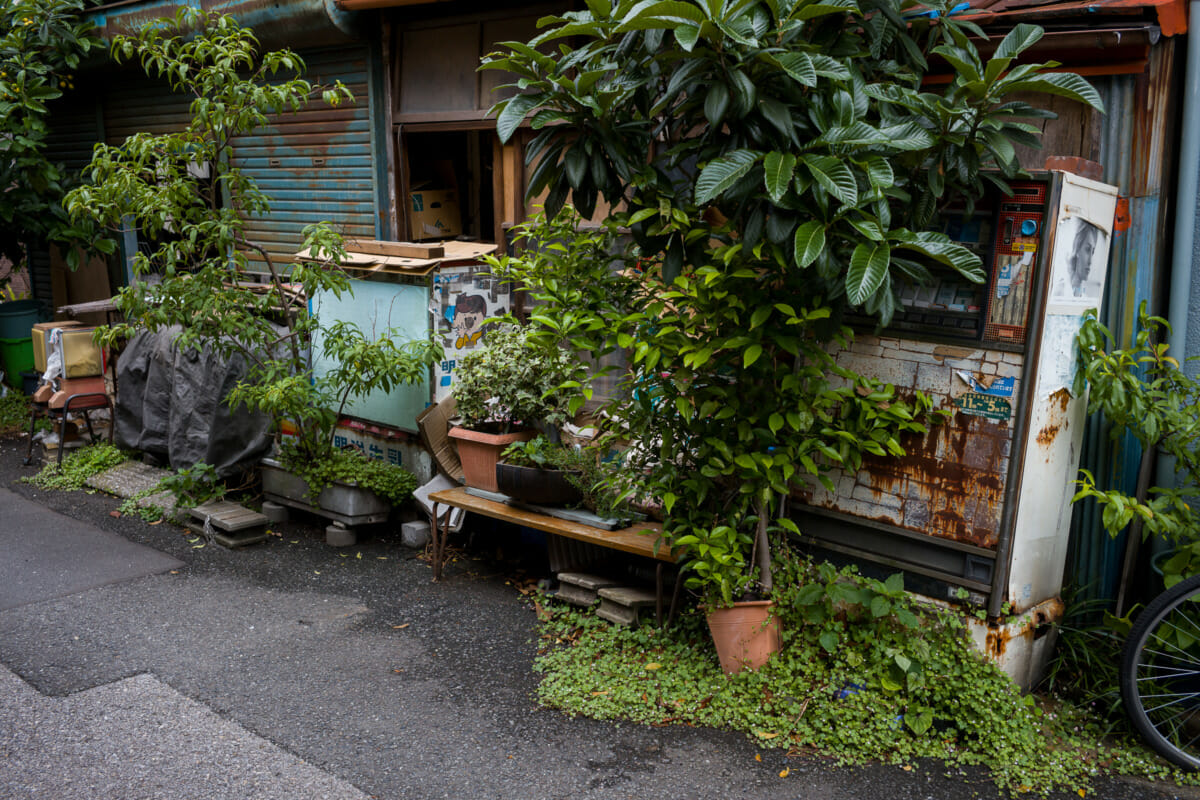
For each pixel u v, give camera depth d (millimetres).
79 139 10672
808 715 3979
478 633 4941
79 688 4371
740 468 4133
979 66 3891
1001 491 3926
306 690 4348
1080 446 4344
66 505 7195
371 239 7570
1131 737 3955
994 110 3777
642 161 4160
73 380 8023
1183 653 3924
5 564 5965
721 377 4242
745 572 4328
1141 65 4250
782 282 4125
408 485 6312
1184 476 4340
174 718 4105
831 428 4152
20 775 3672
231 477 7188
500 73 6555
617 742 3908
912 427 4051
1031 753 3752
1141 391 4055
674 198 4059
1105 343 4465
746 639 4188
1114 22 4219
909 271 3754
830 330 3959
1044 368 3902
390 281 6305
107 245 9898
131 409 7805
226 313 6133
